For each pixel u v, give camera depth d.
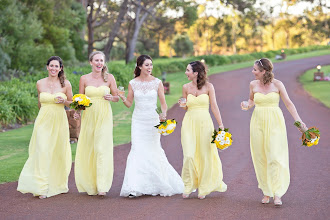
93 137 6.45
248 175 7.41
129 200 6.07
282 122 5.88
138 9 43.59
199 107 6.20
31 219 5.18
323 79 28.08
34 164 6.34
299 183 6.77
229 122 14.64
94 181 6.44
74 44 38.19
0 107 15.70
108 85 6.66
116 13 46.28
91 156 6.45
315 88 24.62
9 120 15.74
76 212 5.45
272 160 5.70
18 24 26.66
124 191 6.20
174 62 38.62
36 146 6.37
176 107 18.55
